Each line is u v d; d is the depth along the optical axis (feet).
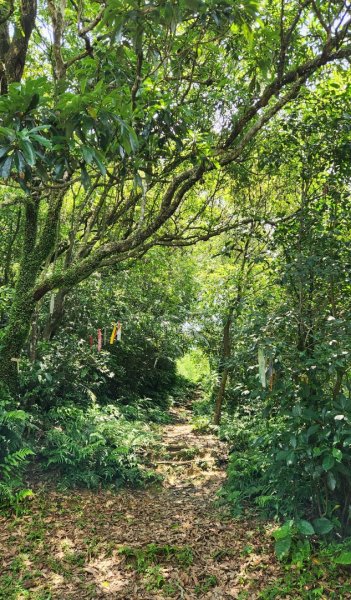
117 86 14.78
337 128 15.81
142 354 37.65
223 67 20.68
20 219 30.58
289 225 16.35
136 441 22.39
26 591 11.62
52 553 13.55
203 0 12.51
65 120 11.43
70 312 32.24
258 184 25.25
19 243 31.14
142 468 21.48
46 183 14.90
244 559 13.58
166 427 33.17
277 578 12.44
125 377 36.88
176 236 22.95
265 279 21.18
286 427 14.53
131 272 34.17
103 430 21.98
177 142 16.63
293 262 14.70
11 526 14.70
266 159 17.66
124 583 12.37
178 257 36.17
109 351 35.19
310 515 14.78
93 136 11.96
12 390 20.58
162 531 15.48
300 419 13.85
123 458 21.03
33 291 20.06
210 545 14.44
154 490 20.10
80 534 14.83
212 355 36.35
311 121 16.29
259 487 17.47
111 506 17.54
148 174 19.04
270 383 13.47
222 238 29.30
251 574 12.80
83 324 32.17
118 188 22.72
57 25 17.74
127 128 11.42
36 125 12.30
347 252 15.30
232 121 21.25
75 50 22.30
